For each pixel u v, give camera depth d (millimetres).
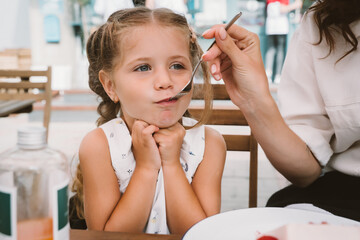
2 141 3713
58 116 4840
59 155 507
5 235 456
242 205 2301
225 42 719
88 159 874
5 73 2342
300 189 913
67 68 6035
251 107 818
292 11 5691
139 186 817
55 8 6227
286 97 1001
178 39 804
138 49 779
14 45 6324
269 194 2428
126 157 864
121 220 796
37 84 2379
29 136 450
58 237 470
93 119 4762
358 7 818
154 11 840
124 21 810
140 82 785
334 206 783
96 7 5000
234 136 1157
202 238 505
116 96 876
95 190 867
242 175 2801
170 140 833
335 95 870
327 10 873
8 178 468
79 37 6328
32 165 475
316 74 917
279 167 899
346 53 848
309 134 895
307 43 965
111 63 833
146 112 799
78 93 5559
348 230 441
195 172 942
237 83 797
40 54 6367
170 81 773
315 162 893
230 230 527
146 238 552
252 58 779
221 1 5609
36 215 463
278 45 5691
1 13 6172
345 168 905
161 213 854
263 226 540
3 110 1959
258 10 5793
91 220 857
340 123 867
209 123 1153
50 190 468
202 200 905
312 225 448
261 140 862
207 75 978
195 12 5594
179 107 798
